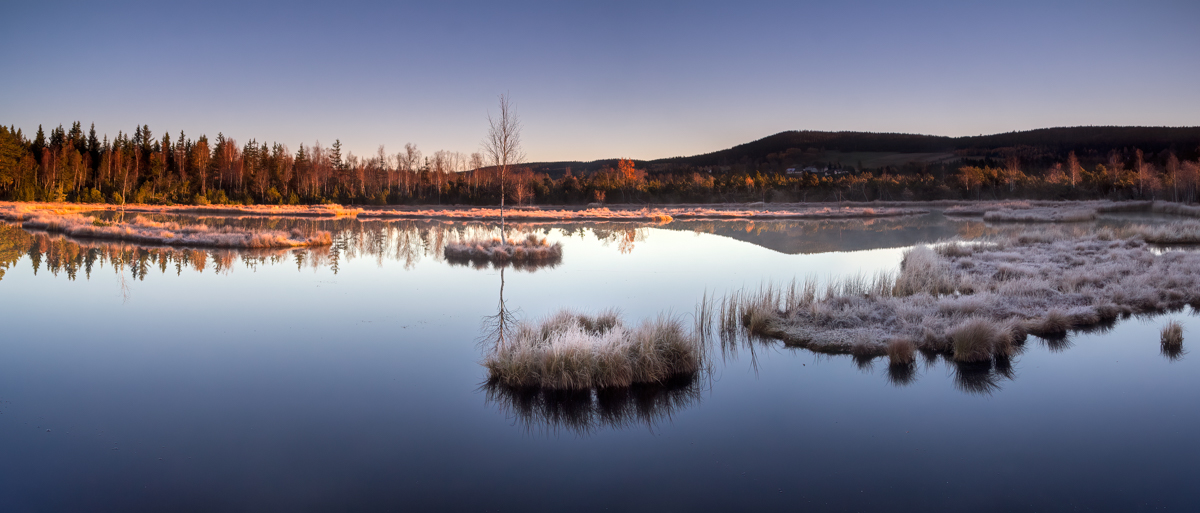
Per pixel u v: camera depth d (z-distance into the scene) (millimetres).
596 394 7520
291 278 16141
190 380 7969
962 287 13305
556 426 6637
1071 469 5602
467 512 4855
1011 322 9852
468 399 7363
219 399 7301
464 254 21484
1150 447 6047
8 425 6465
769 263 19625
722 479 5445
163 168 80000
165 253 21344
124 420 6637
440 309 12242
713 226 38906
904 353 8633
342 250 23172
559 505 4992
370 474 5500
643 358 8000
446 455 5902
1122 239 23594
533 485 5336
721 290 14336
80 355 9023
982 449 6027
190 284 15117
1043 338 9930
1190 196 55625
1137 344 9602
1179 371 8328
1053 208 53125
